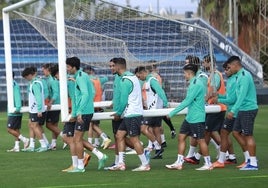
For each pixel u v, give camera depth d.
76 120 28.94
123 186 25.02
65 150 38.78
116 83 29.25
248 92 28.94
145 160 29.33
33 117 38.31
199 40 37.53
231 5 99.44
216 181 25.98
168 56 40.72
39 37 55.25
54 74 38.84
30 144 38.72
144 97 36.94
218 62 86.25
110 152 37.78
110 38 41.28
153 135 35.12
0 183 26.16
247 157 29.67
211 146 40.22
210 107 31.19
